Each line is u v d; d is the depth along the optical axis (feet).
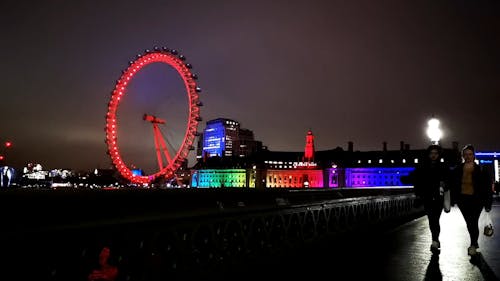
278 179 589.32
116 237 15.94
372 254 32.45
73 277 14.44
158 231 17.81
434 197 33.37
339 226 41.78
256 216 25.57
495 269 27.55
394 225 55.16
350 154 597.52
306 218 33.71
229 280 22.79
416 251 34.09
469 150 33.12
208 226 21.17
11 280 12.69
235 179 600.39
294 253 30.42
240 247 24.22
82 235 14.61
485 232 32.86
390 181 537.65
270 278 24.09
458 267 28.09
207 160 655.76
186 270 19.51
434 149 34.14
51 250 13.70
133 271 16.85
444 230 51.19
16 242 12.62
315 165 577.43
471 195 32.50
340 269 26.94
